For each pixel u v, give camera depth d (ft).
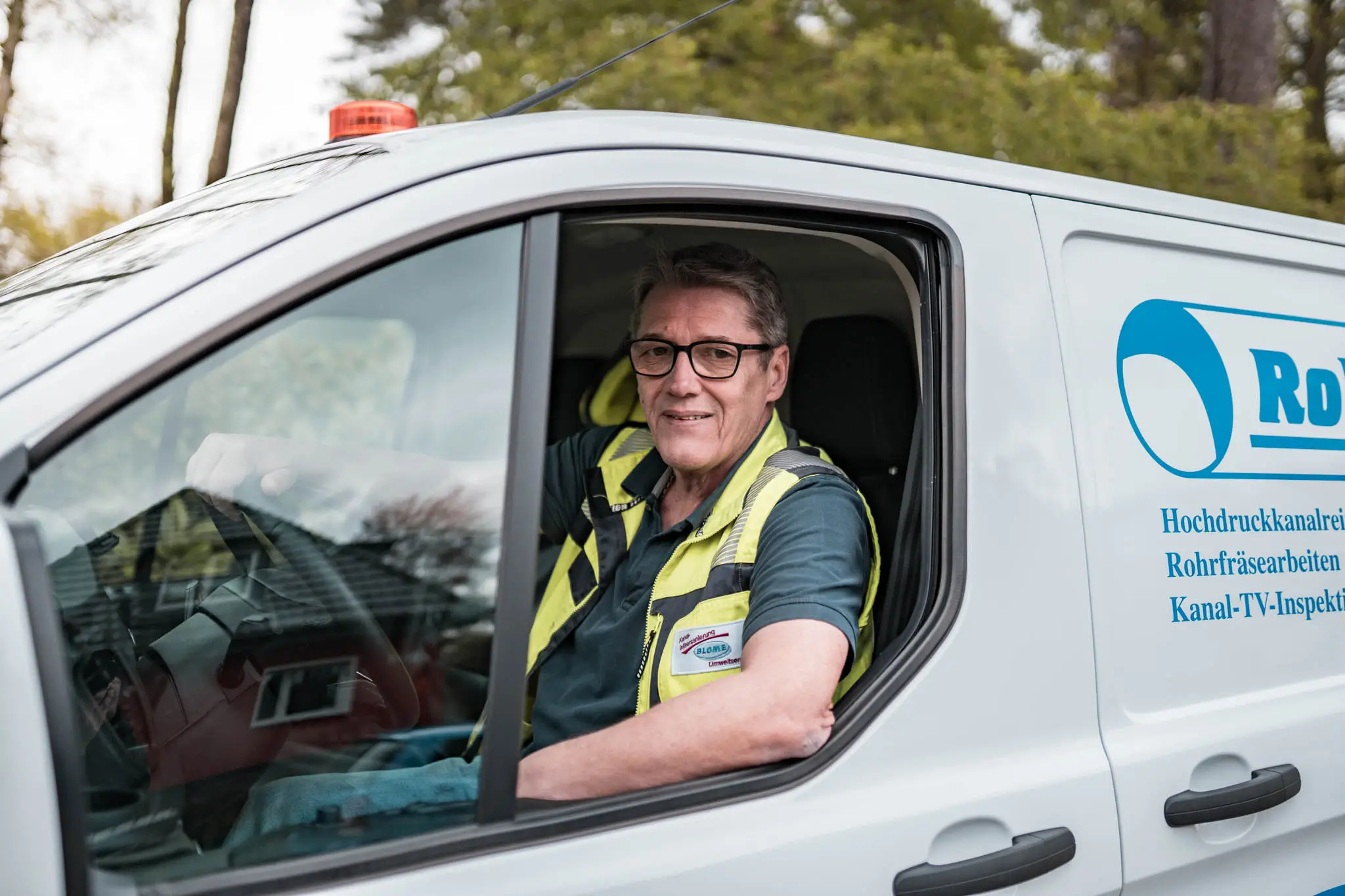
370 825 3.72
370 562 3.94
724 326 5.71
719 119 4.79
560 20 14.35
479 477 3.92
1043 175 5.50
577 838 3.82
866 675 4.67
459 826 3.72
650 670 5.33
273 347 3.68
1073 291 5.35
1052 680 4.85
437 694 3.89
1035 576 4.88
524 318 4.03
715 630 5.26
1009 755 4.70
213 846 3.70
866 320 6.41
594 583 6.00
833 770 4.33
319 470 3.82
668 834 3.96
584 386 8.30
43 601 2.99
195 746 3.83
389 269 3.84
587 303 7.94
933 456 4.87
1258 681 5.56
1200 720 5.26
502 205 4.04
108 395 3.38
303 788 3.81
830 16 15.11
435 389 3.92
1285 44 21.80
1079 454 5.12
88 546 3.43
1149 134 15.02
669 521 6.04
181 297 3.55
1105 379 5.32
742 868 3.99
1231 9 18.62
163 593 3.73
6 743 2.85
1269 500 5.80
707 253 5.80
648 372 5.84
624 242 6.22
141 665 3.75
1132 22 16.60
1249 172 15.42
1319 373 6.18
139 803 3.66
